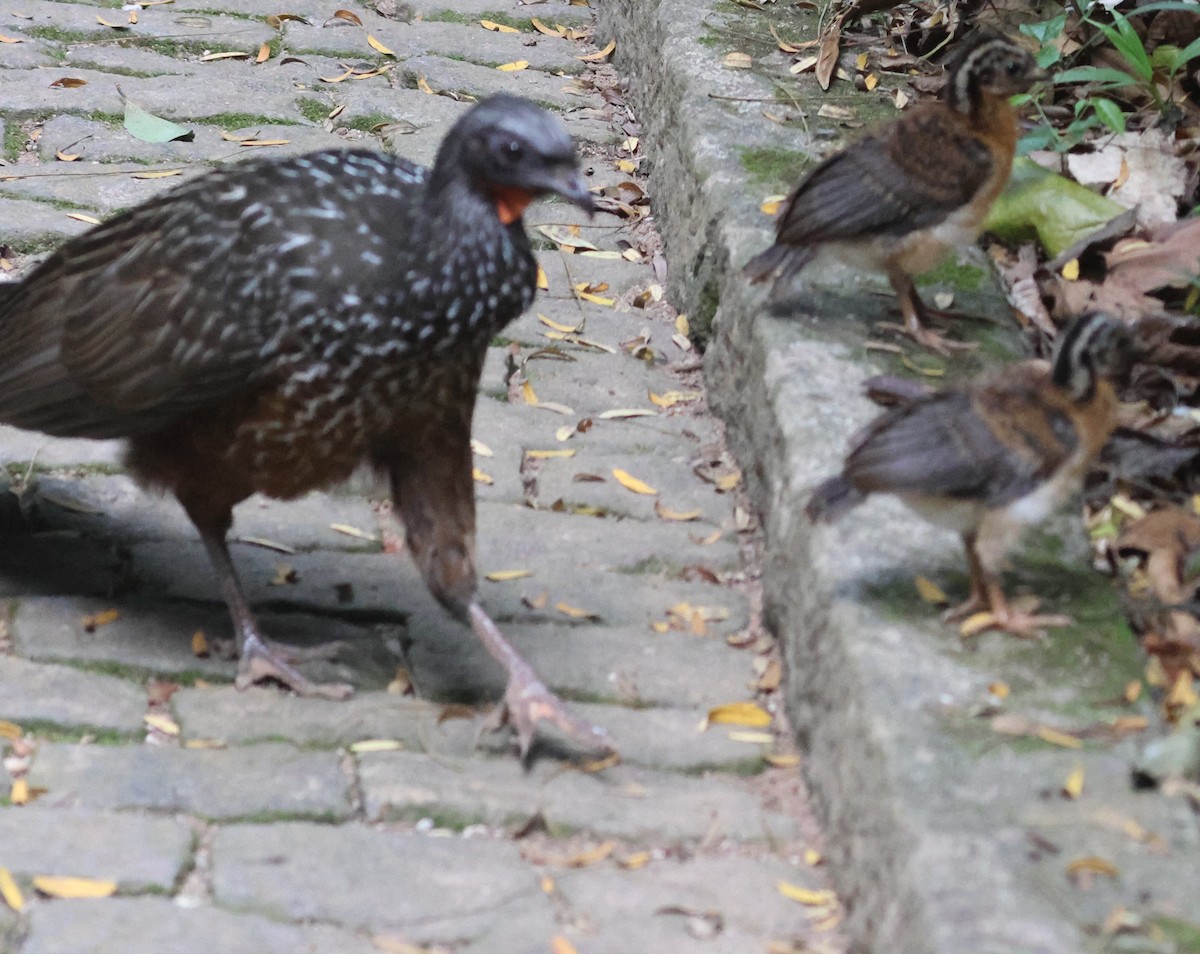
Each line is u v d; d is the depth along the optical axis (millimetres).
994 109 2695
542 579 2674
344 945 2355
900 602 2490
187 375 2494
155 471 2568
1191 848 2320
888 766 2369
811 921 2395
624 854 2441
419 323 2473
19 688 2525
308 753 2504
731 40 3193
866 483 2438
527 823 2455
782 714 2566
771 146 3006
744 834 2459
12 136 3129
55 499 2721
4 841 2406
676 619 2648
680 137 3072
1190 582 2607
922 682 2424
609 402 2881
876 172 2691
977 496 2432
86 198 3041
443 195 2482
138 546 2686
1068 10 3170
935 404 2445
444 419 2518
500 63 3398
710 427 2863
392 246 2473
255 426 2506
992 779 2359
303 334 2469
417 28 3490
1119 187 2973
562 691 2568
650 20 3275
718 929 2383
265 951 2348
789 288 2764
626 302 3035
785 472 2625
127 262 2531
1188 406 2791
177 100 3215
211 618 2623
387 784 2473
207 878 2400
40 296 2580
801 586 2551
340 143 3189
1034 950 2260
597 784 2492
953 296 2818
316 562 2691
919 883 2299
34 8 3359
